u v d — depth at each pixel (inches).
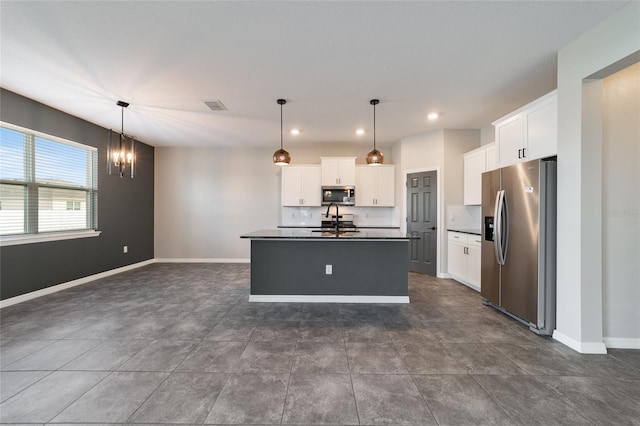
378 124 179.8
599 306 87.9
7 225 131.4
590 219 87.7
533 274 101.9
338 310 128.4
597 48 82.7
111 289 159.2
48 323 110.7
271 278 141.4
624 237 91.0
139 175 223.6
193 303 136.6
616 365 81.1
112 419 60.1
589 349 87.8
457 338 99.1
